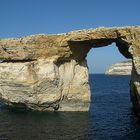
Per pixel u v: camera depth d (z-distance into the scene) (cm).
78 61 4275
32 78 4000
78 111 4228
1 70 4153
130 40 3469
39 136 2883
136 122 3616
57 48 3988
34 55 4034
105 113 4247
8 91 4169
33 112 4059
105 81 14750
